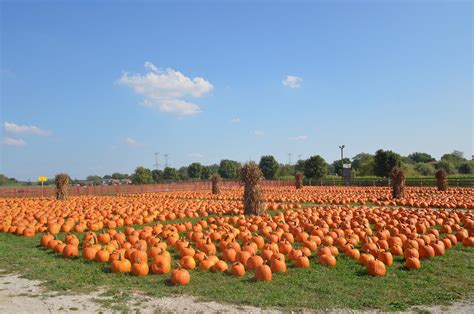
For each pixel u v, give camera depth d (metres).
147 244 12.53
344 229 14.38
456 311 6.82
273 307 7.08
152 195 35.84
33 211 20.36
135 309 7.04
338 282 8.51
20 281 8.83
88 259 10.76
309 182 58.28
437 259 10.52
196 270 9.64
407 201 24.12
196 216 20.17
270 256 10.20
